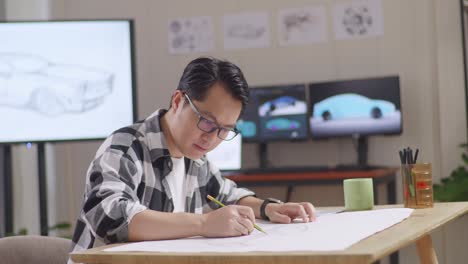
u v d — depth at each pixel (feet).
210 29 15.34
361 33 14.40
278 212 5.79
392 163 14.24
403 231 4.63
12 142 12.85
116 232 4.89
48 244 5.96
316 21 14.70
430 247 6.42
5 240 5.83
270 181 12.93
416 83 14.05
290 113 14.26
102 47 13.19
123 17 15.83
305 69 14.75
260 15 15.03
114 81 13.24
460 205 6.28
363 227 4.84
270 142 14.85
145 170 5.75
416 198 6.31
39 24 12.89
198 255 4.00
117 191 5.13
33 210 15.66
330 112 14.05
